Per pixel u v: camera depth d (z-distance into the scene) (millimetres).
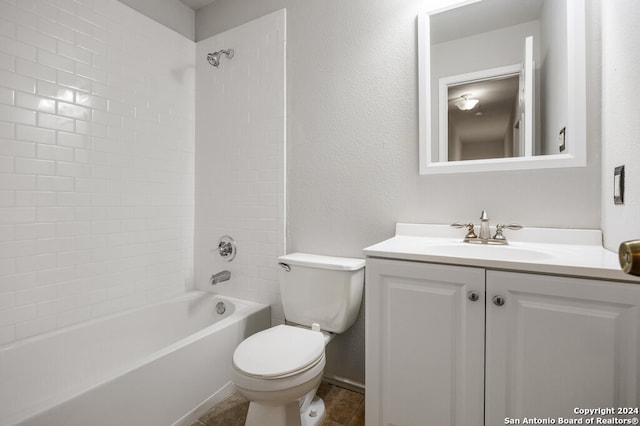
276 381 1024
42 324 1476
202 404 1432
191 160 2230
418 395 1009
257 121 1949
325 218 1722
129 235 1854
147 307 1863
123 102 1818
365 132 1608
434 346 982
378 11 1580
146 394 1192
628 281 748
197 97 2234
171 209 2098
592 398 787
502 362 885
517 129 1304
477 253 1109
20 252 1409
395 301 1045
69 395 986
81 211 1630
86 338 1582
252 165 1973
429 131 1450
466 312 934
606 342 771
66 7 1562
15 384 1325
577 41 1163
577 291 797
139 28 1902
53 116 1517
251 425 1159
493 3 1354
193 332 2051
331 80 1702
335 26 1693
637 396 740
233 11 2076
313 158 1758
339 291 1427
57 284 1534
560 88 1224
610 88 1055
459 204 1396
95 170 1688
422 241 1333
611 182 1051
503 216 1314
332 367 1680
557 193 1220
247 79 1990
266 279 1926
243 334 1688
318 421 1370
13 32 1379
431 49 1455
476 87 1378
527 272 861
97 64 1693
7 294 1371
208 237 2180
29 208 1438
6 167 1364
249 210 1989
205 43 2189
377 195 1580
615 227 1019
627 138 926
